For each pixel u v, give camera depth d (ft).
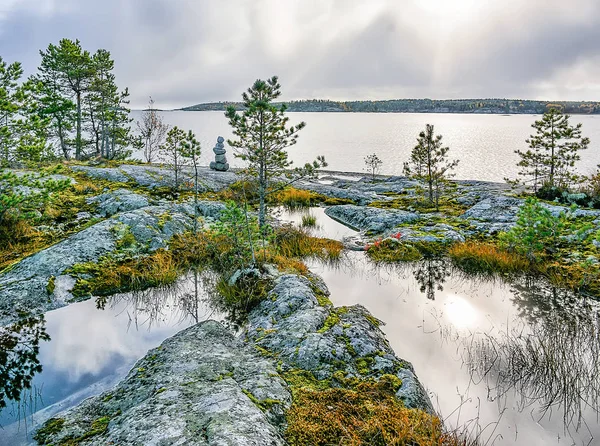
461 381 21.33
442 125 627.05
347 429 14.53
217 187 72.02
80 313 28.48
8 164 41.78
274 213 62.95
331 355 20.26
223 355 19.93
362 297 32.68
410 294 33.35
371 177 110.63
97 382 20.59
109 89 110.32
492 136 352.49
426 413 16.31
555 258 38.14
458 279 36.65
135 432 12.94
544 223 37.99
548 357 22.17
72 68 100.53
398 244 44.55
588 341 25.12
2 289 28.63
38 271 31.35
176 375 17.83
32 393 19.70
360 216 57.98
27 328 26.20
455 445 14.21
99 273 32.96
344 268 39.75
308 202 71.00
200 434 12.35
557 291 33.01
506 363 22.76
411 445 13.91
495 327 27.35
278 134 42.93
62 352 23.58
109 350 23.95
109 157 112.78
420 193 69.41
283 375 18.58
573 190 59.77
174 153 64.64
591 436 17.40
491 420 18.43
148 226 41.14
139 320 27.81
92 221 46.50
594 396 19.98
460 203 63.36
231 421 13.05
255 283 31.12
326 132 443.73
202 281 34.50
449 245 44.19
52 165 68.74
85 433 14.94
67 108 95.66
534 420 18.43
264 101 40.98
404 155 213.46
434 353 24.06
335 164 175.73
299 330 22.84
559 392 20.27
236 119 41.86
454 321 28.32
